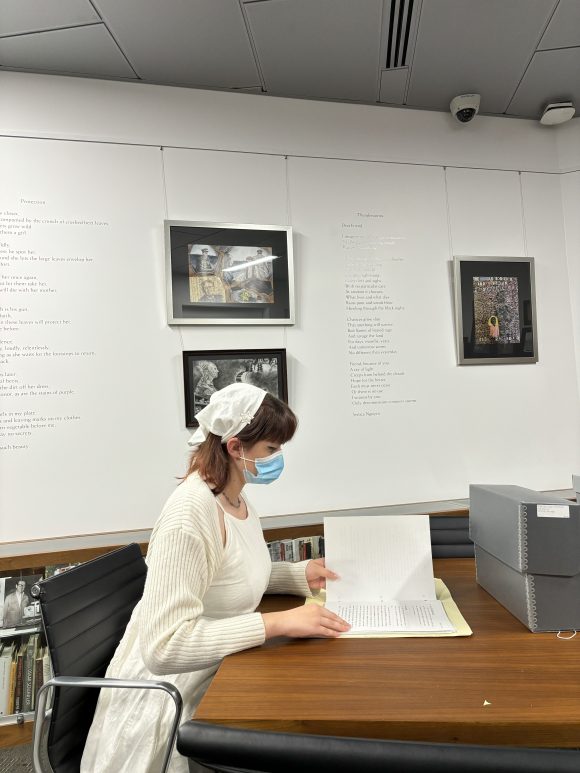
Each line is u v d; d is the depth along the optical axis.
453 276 2.79
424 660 1.00
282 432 1.27
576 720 0.79
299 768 0.61
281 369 2.54
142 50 2.26
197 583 1.11
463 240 2.84
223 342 2.50
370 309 2.69
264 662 1.01
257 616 1.10
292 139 2.65
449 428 2.75
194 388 2.44
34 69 2.35
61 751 1.17
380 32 2.21
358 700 0.86
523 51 2.38
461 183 2.85
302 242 2.63
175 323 2.41
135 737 1.10
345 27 2.18
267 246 2.55
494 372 2.83
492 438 2.80
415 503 2.69
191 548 1.11
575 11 2.12
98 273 2.38
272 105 2.64
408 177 2.79
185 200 2.51
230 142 2.58
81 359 2.34
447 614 1.20
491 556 1.32
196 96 2.55
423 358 2.74
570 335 2.91
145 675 1.17
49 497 2.28
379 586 1.30
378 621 1.17
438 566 1.60
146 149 2.47
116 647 1.41
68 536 2.28
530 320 2.86
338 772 0.60
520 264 2.86
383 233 2.73
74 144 2.39
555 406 2.89
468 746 0.58
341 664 0.99
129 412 2.38
